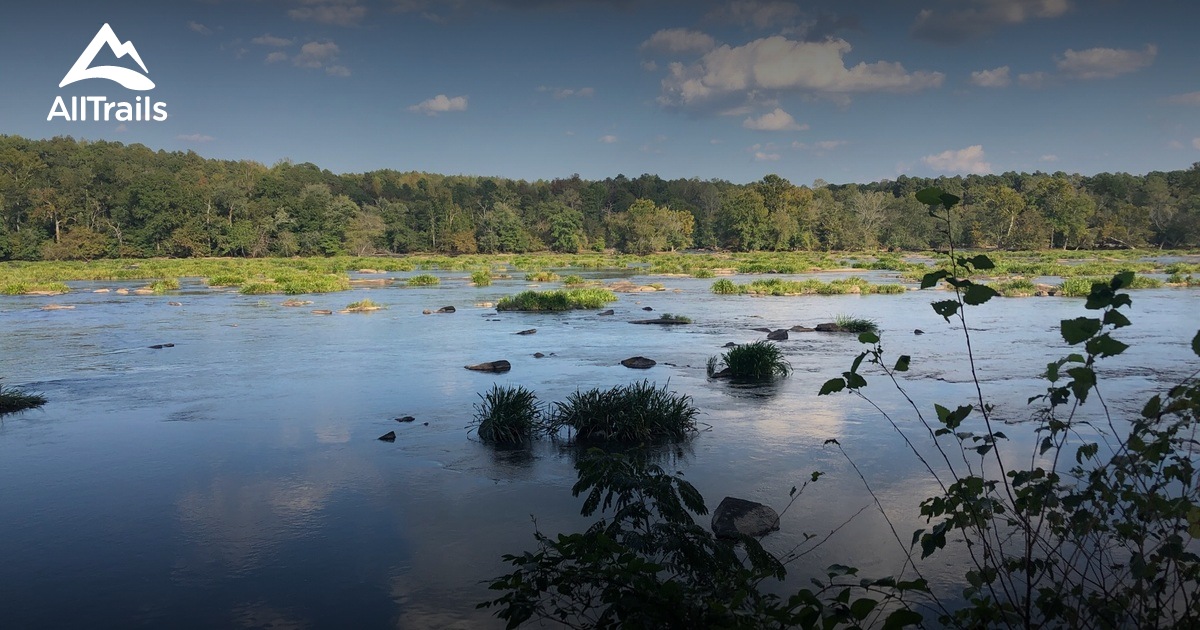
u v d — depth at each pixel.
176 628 6.80
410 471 11.20
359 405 15.73
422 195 147.62
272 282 50.38
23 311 36.22
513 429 13.04
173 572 7.93
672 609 3.71
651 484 5.21
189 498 10.20
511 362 20.81
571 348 23.41
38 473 11.38
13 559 8.31
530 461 11.64
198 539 8.80
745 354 18.28
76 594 7.48
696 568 4.73
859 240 127.38
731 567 4.77
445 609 7.03
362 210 136.75
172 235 101.75
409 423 14.15
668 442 12.57
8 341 25.91
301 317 33.19
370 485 10.60
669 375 18.62
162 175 105.12
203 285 55.44
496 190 148.25
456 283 56.88
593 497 5.37
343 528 9.05
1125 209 117.75
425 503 9.84
